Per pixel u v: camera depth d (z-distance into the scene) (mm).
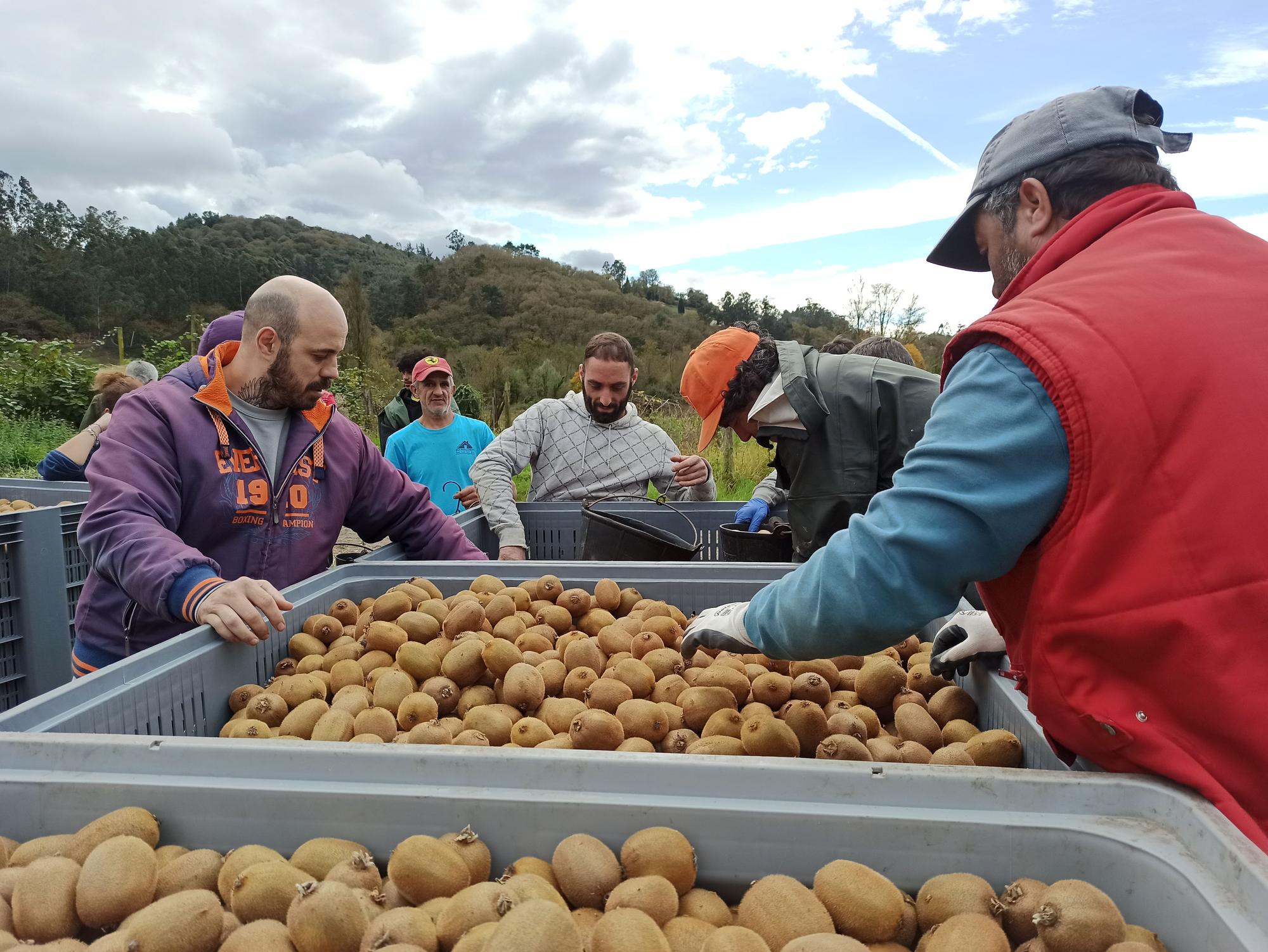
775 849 1302
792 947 1125
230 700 2252
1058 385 1248
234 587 2262
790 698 2170
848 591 1399
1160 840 1154
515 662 2264
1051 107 1598
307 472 3119
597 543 3459
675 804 1319
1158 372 1217
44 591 3871
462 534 3584
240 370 2965
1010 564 1345
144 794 1410
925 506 1327
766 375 3213
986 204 1701
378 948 1158
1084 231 1479
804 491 3166
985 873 1244
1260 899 984
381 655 2494
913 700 2193
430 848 1283
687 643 1881
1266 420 1197
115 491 2605
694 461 4551
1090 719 1279
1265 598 1163
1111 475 1216
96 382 6906
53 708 1699
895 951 1228
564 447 4863
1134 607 1218
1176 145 1670
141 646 2668
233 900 1269
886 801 1284
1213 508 1182
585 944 1202
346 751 1401
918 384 3059
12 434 15023
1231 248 1383
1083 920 1091
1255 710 1163
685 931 1211
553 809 1336
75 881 1292
